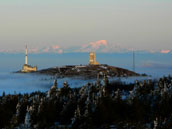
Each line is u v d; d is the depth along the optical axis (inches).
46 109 7682.1
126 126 6850.4
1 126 7480.3
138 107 7568.9
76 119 7022.6
